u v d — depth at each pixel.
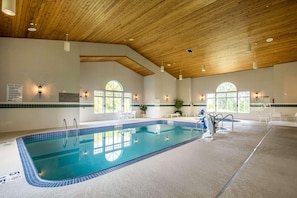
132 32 6.60
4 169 2.45
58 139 5.54
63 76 6.67
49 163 3.53
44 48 6.32
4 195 1.72
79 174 2.96
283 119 8.08
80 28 5.68
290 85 7.95
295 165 2.52
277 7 4.76
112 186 1.89
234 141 4.09
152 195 1.71
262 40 6.45
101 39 7.16
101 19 5.18
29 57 6.04
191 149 3.39
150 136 6.33
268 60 8.03
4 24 4.79
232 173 2.24
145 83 11.55
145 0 4.44
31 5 3.97
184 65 10.02
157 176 2.15
